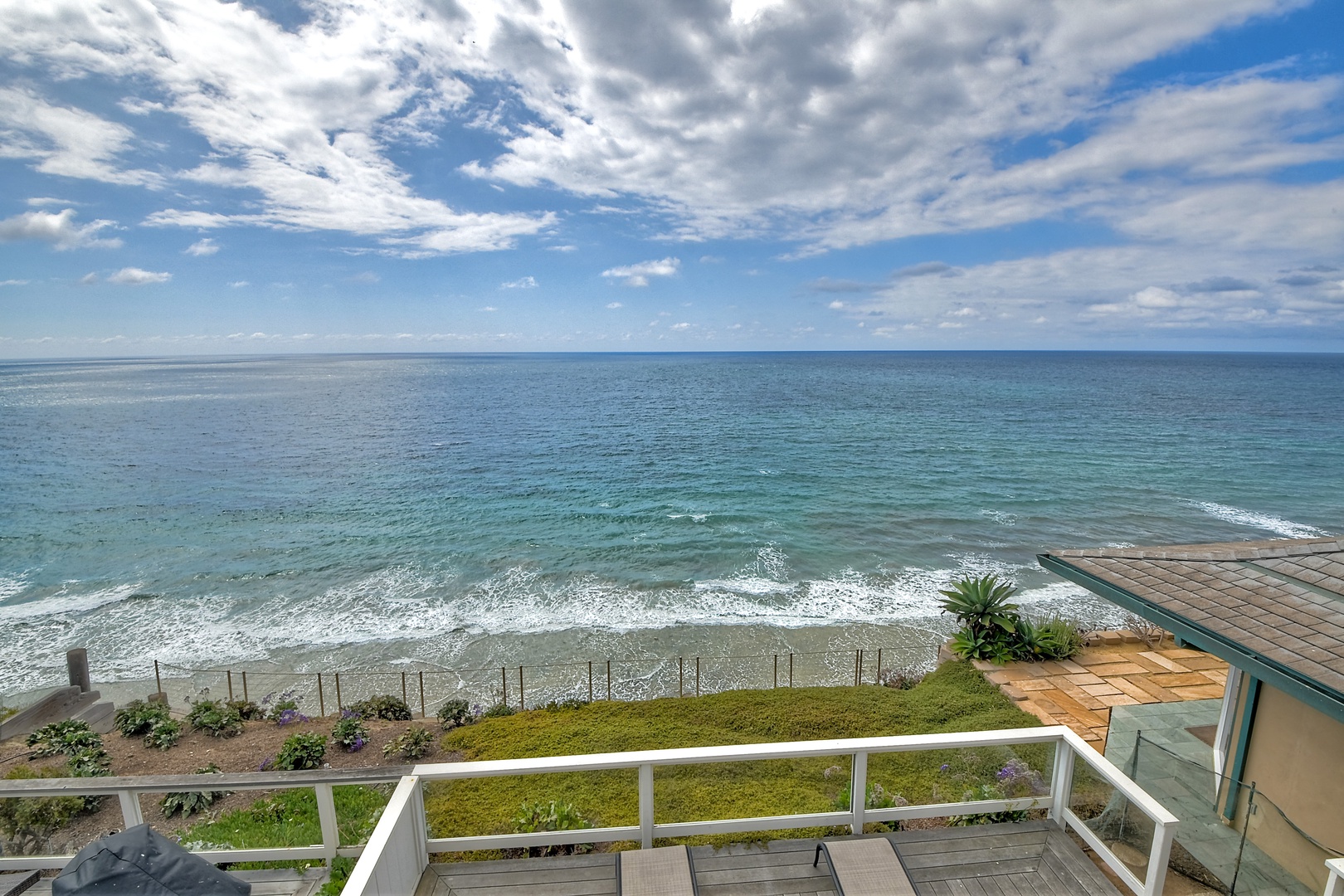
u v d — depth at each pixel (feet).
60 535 97.14
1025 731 17.46
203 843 17.26
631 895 14.94
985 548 86.94
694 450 162.91
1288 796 19.12
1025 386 367.04
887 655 56.44
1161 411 240.53
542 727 38.50
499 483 127.65
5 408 266.16
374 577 79.05
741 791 20.54
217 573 81.25
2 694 54.34
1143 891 15.02
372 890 12.80
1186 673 38.65
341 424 215.51
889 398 295.28
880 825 18.22
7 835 16.49
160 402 290.35
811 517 101.81
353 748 38.37
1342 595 18.75
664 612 67.00
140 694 53.72
